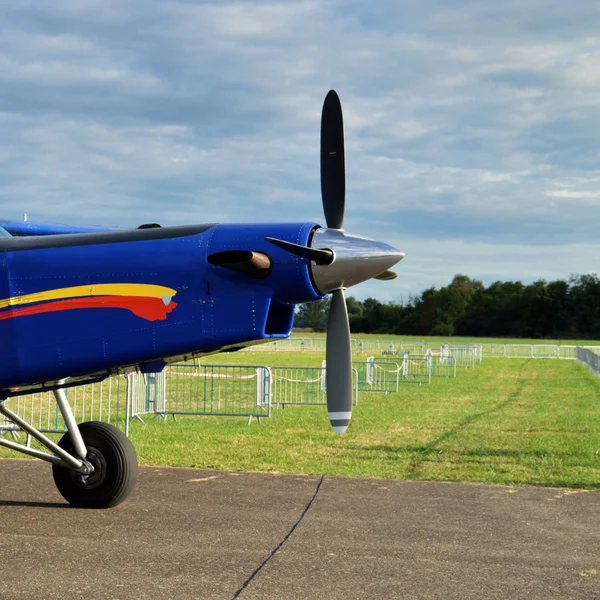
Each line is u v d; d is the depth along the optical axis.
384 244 6.28
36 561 5.16
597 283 127.38
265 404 16.27
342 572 4.96
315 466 8.99
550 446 10.91
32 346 6.39
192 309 6.09
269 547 5.53
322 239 6.10
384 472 8.65
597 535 5.93
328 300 6.59
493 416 15.29
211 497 7.19
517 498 7.23
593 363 35.56
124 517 6.43
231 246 6.07
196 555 5.32
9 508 6.76
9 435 11.68
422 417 15.01
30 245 6.56
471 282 152.50
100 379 6.95
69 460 6.70
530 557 5.33
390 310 134.88
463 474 8.58
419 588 4.67
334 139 6.65
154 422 13.65
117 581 4.75
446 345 43.34
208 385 21.19
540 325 126.00
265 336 5.98
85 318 6.31
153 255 6.22
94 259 6.35
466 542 5.69
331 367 6.52
